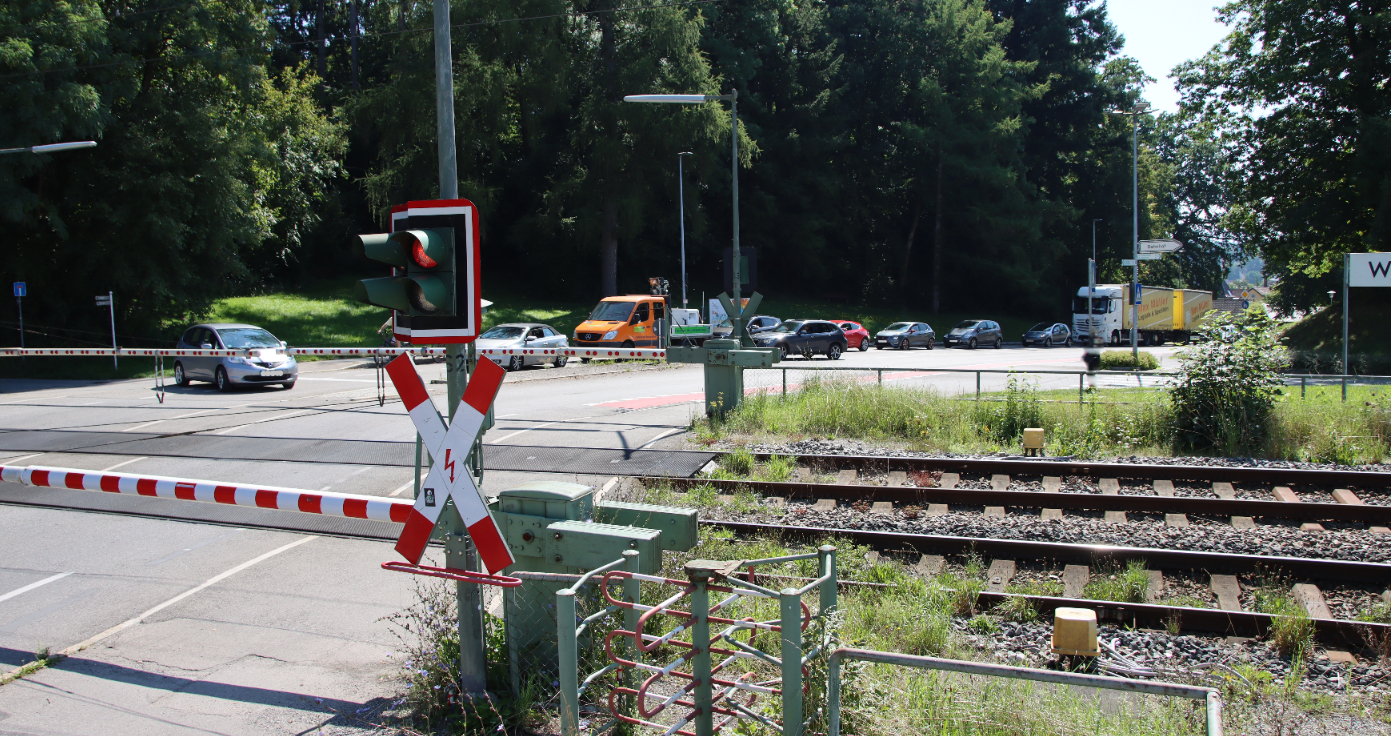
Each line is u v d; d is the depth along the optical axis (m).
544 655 5.03
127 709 5.01
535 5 40.53
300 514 9.04
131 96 27.62
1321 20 33.59
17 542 8.29
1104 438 12.87
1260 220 38.97
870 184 59.50
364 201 52.69
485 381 4.53
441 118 4.75
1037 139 62.75
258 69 30.70
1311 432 12.27
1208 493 10.24
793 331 31.39
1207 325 13.20
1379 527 8.67
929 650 5.83
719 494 10.13
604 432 13.78
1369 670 5.79
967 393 15.78
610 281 45.28
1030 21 62.69
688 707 4.81
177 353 19.03
